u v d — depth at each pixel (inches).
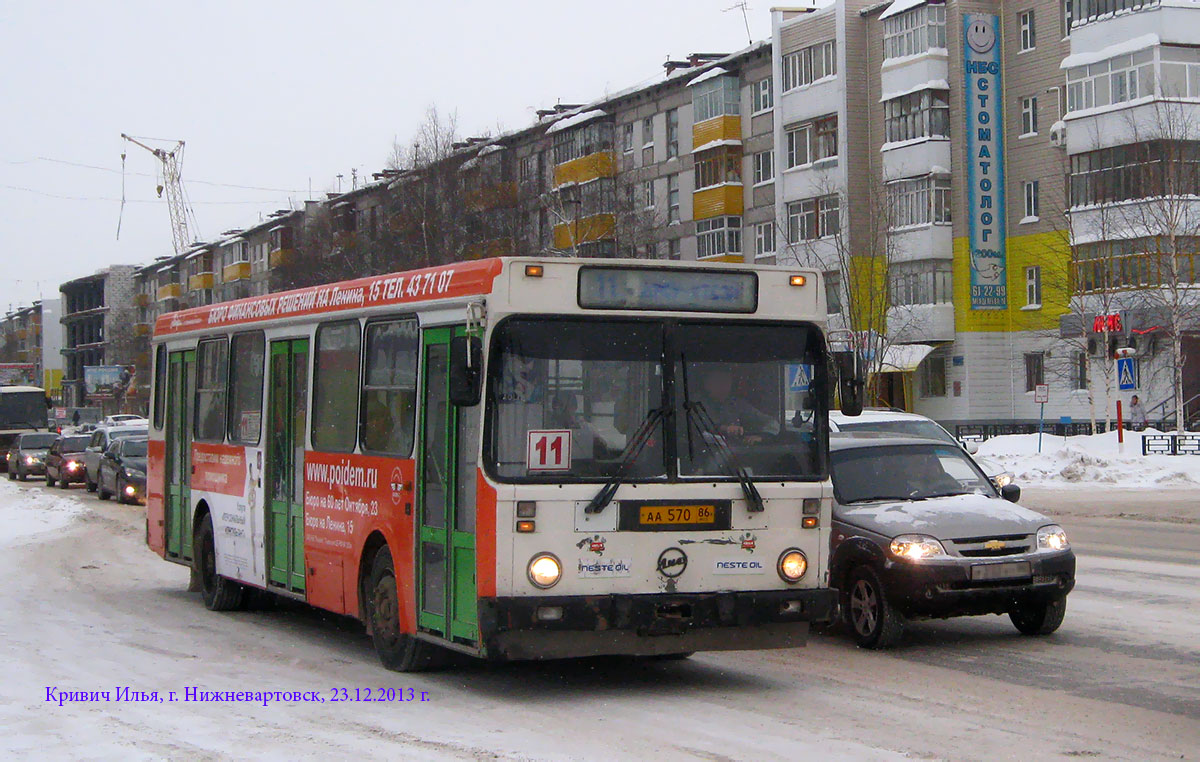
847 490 470.3
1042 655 420.2
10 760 290.0
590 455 348.2
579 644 344.8
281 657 437.1
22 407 2214.6
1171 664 400.5
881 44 2049.7
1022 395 1941.4
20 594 617.6
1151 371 1750.7
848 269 1993.1
